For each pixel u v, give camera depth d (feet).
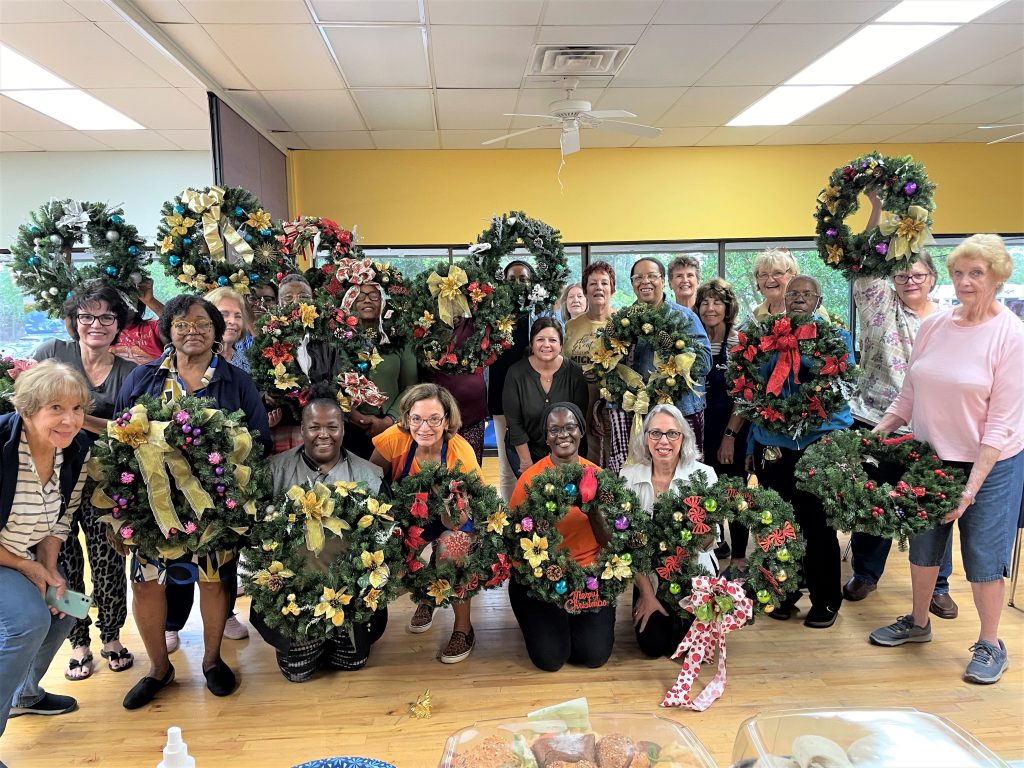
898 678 7.47
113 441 6.40
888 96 16.81
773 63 14.42
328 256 10.55
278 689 7.43
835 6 11.95
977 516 7.45
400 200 20.66
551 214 21.07
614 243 21.42
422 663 8.03
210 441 6.59
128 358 9.00
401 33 12.55
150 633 7.16
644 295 10.36
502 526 7.45
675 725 4.48
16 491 5.80
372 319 9.55
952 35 13.29
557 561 7.34
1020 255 22.16
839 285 21.95
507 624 9.14
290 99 15.97
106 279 8.93
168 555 6.64
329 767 4.74
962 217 21.79
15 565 5.92
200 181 19.81
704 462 10.96
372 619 7.86
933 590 8.98
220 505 6.65
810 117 18.42
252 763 6.09
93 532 7.59
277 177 19.12
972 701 6.96
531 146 20.47
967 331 7.54
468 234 20.88
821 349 8.41
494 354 9.71
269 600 6.77
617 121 14.78
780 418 8.58
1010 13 12.39
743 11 12.05
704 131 19.53
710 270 21.95
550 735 4.41
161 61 13.29
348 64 13.96
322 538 6.91
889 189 8.93
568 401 9.73
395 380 9.99
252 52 13.32
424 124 18.01
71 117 16.63
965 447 7.54
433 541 7.77
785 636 8.56
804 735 4.26
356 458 7.90
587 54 13.67
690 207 21.33
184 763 4.23
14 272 9.23
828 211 9.46
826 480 7.68
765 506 7.48
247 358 8.83
